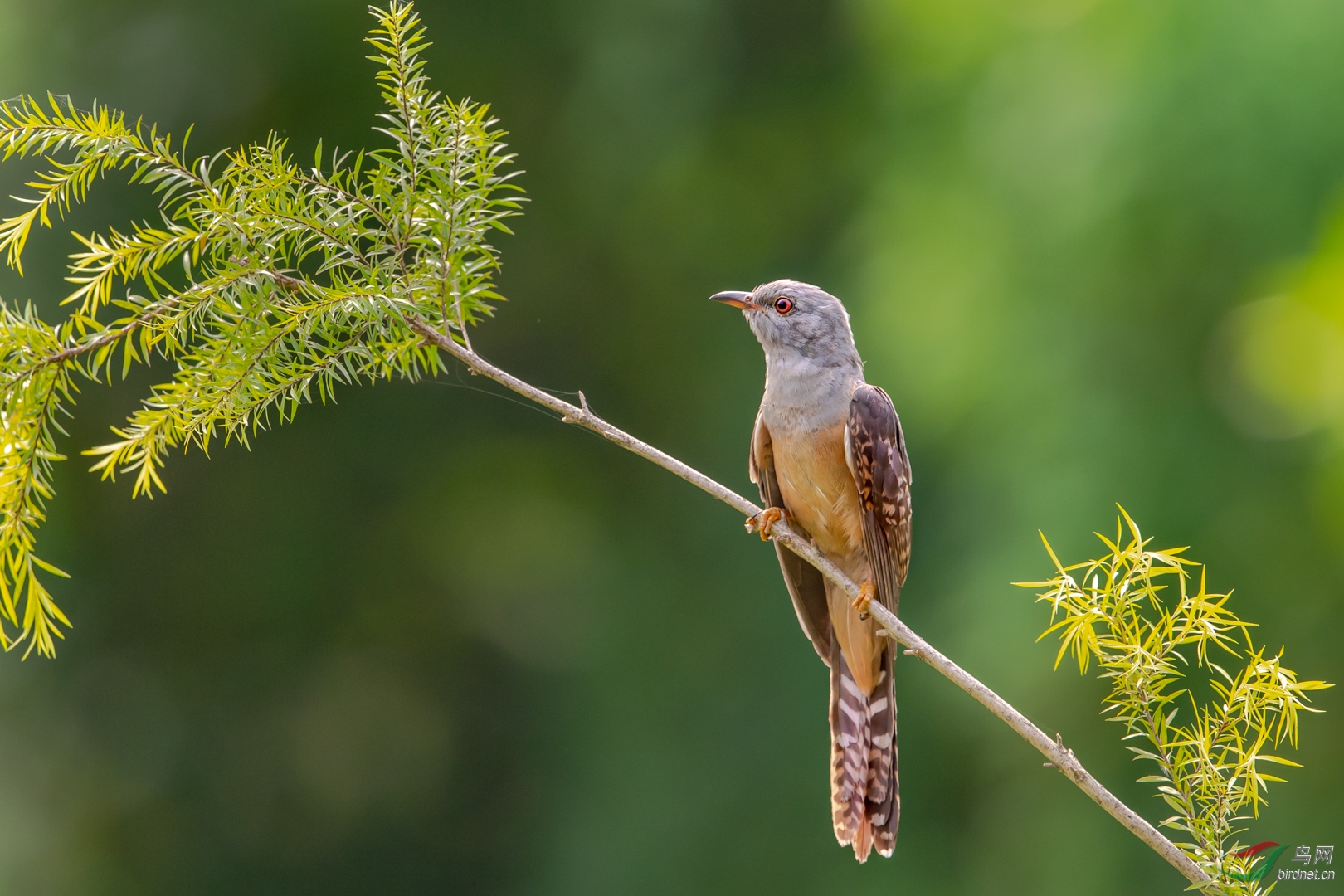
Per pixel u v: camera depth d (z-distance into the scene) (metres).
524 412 16.58
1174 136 10.42
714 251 17.44
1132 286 11.02
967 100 13.43
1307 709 3.79
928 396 12.50
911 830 13.85
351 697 17.31
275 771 16.30
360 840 17.00
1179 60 10.45
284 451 15.72
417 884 17.05
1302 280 9.30
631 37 15.87
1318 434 10.11
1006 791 12.58
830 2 17.45
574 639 16.84
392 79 4.38
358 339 4.30
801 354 6.92
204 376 4.10
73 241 12.92
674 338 17.12
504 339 16.61
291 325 4.16
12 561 3.93
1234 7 10.23
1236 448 10.84
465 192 4.43
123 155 4.15
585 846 15.21
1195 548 10.69
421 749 17.59
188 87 13.87
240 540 15.67
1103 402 11.16
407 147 4.39
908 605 14.02
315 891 16.66
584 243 16.53
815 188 17.48
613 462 17.14
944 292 12.53
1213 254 10.58
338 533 16.22
